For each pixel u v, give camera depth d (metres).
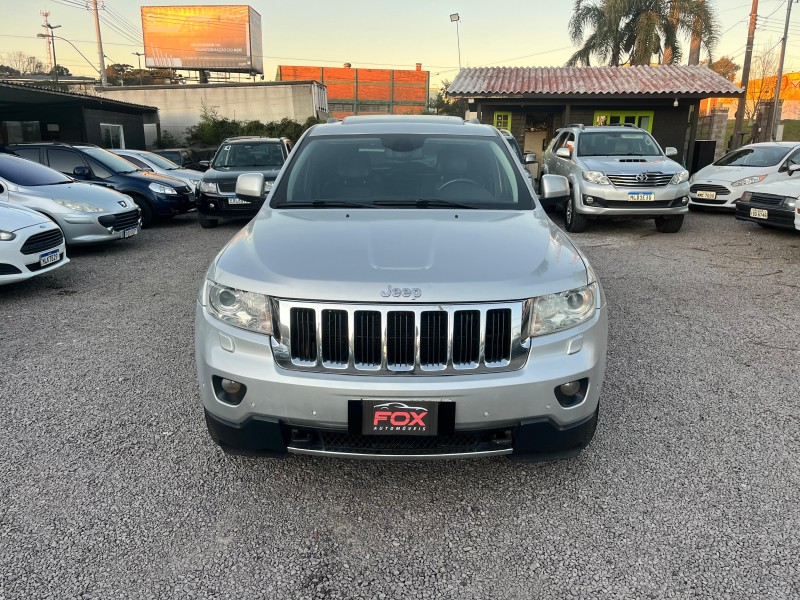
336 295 2.29
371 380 2.28
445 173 3.64
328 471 2.87
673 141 17.94
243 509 2.59
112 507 2.58
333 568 2.24
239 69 41.34
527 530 2.46
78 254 8.52
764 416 3.44
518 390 2.31
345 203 3.38
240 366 2.39
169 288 6.47
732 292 6.20
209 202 10.75
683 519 2.51
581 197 9.69
